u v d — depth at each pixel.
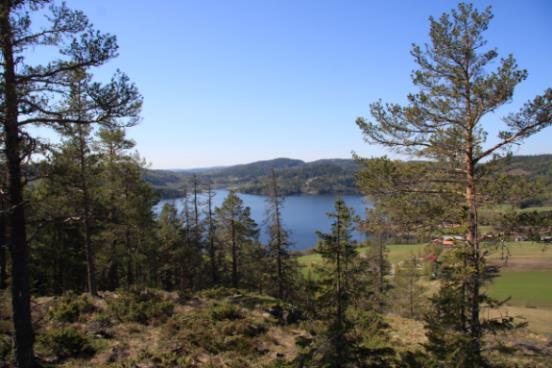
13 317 7.95
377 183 10.41
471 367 8.21
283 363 10.84
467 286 8.91
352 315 10.32
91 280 17.36
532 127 8.67
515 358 12.98
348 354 9.23
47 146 8.23
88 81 8.05
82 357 9.98
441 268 9.52
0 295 12.41
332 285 9.92
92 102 8.24
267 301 19.16
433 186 10.41
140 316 14.41
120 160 20.45
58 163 8.88
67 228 24.28
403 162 10.59
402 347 14.51
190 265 32.81
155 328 13.68
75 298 16.17
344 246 9.96
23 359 7.96
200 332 13.38
